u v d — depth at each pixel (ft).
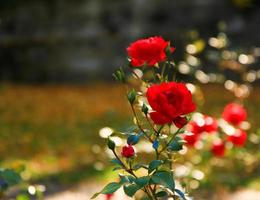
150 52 9.02
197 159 17.33
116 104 43.04
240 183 22.22
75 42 54.39
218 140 15.84
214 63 47.65
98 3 54.24
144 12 53.52
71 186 22.95
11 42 55.47
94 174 24.49
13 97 47.24
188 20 52.60
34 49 55.16
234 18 51.65
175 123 8.04
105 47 53.88
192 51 18.02
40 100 45.75
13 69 55.57
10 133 33.94
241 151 19.15
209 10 52.19
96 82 53.83
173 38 52.21
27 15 55.42
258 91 45.34
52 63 54.75
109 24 54.13
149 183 8.23
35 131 34.50
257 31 51.06
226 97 43.86
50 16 55.01
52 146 30.42
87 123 36.42
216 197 19.69
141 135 8.71
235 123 15.88
